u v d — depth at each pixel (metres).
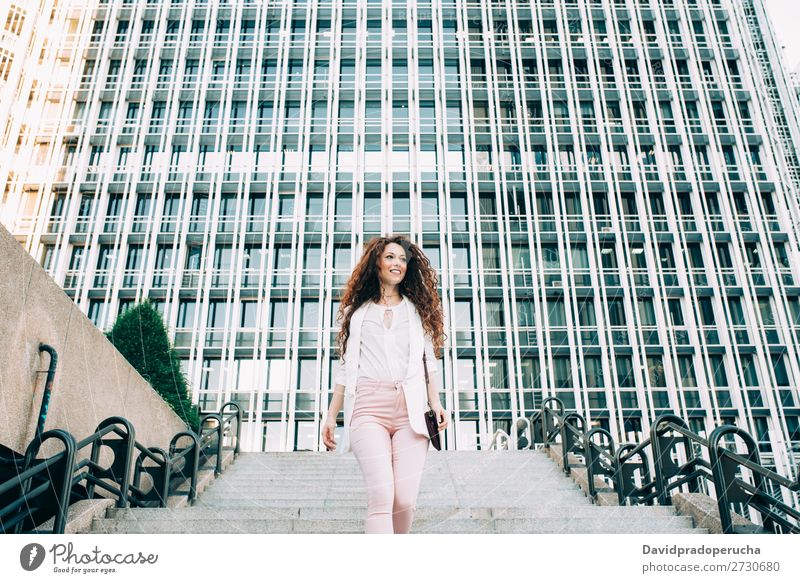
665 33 23.92
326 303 19.59
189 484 6.37
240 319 19.64
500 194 21.38
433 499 6.55
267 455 8.57
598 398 18.92
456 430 18.36
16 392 4.64
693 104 23.33
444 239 20.73
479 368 19.00
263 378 18.73
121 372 6.52
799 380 19.00
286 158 21.72
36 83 21.58
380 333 2.54
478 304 19.81
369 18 24.50
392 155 22.11
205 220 20.70
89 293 19.50
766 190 21.62
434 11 24.33
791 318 19.80
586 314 19.95
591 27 24.00
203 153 21.72
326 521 4.28
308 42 23.62
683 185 21.62
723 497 3.88
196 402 18.38
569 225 20.97
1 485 3.28
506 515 4.86
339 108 23.03
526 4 24.48
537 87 23.09
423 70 23.69
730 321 19.77
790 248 20.78
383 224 20.94
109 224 20.53
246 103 22.55
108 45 22.64
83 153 21.12
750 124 22.91
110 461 6.21
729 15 24.33
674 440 5.43
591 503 6.31
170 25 23.77
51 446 5.07
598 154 22.30
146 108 22.02
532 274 20.09
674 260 20.86
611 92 23.02
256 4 23.97
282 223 20.78
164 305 19.59
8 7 21.73
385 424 2.43
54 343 5.20
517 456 8.12
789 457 17.88
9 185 20.39
